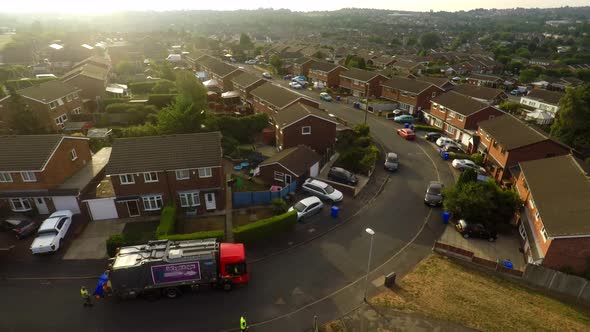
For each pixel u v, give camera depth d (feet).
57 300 82.48
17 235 103.76
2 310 79.61
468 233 110.32
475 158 164.76
